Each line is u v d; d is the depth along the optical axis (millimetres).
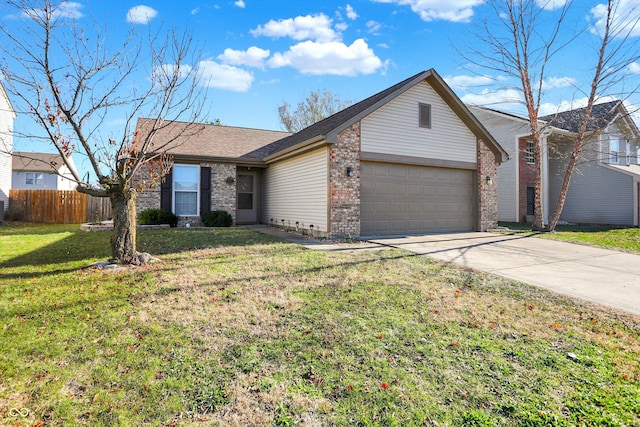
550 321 4793
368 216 12055
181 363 3479
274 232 13000
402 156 12477
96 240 10039
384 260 7855
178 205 14766
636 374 3533
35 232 12414
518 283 6457
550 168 21844
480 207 14102
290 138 18266
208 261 7406
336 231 11195
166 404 2889
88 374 3266
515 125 20109
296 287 5762
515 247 10320
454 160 13625
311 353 3719
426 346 3959
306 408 2889
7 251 8336
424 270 7086
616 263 8469
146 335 4012
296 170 13531
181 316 4531
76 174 6809
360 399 3016
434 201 13438
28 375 3227
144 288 5531
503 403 3035
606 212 19250
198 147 15891
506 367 3600
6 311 4574
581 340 4258
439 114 13320
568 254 9500
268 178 16625
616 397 3148
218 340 3943
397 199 12625
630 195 18312
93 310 4660
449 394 3133
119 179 6871
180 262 7273
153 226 13352
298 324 4391
